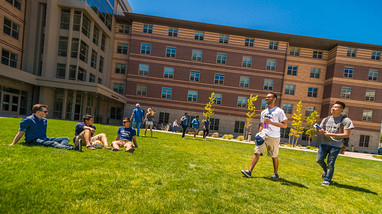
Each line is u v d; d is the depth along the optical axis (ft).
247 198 9.27
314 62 91.56
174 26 88.69
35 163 10.00
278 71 88.53
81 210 6.46
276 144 13.16
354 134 84.38
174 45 88.53
